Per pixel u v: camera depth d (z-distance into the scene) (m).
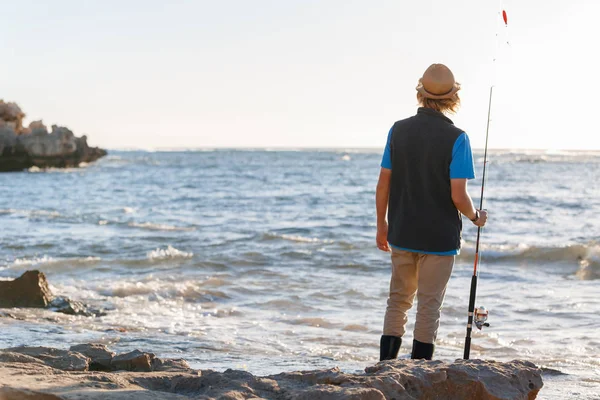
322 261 11.70
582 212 23.98
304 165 95.25
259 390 2.88
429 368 3.08
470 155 3.68
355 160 125.25
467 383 3.03
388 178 3.89
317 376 3.02
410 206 3.76
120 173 69.00
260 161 117.62
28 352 3.80
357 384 2.87
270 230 17.81
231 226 19.03
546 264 11.39
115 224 18.98
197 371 3.26
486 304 7.94
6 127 77.88
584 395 3.74
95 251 13.26
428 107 3.76
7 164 74.75
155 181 51.47
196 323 7.02
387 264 11.38
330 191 37.97
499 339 6.21
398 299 3.93
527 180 51.62
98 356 3.82
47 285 7.90
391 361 3.29
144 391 2.77
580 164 98.31
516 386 3.09
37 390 2.65
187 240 15.09
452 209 3.72
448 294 8.62
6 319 6.68
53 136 78.69
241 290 9.00
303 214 23.47
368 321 7.12
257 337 6.30
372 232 17.34
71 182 50.22
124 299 8.27
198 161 117.12
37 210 24.20
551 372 4.48
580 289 9.05
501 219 21.47
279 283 9.57
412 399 2.84
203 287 9.13
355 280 9.91
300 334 6.48
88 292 8.63
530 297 8.40
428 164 3.67
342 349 5.80
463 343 6.08
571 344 5.99
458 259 12.08
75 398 2.59
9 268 10.77
